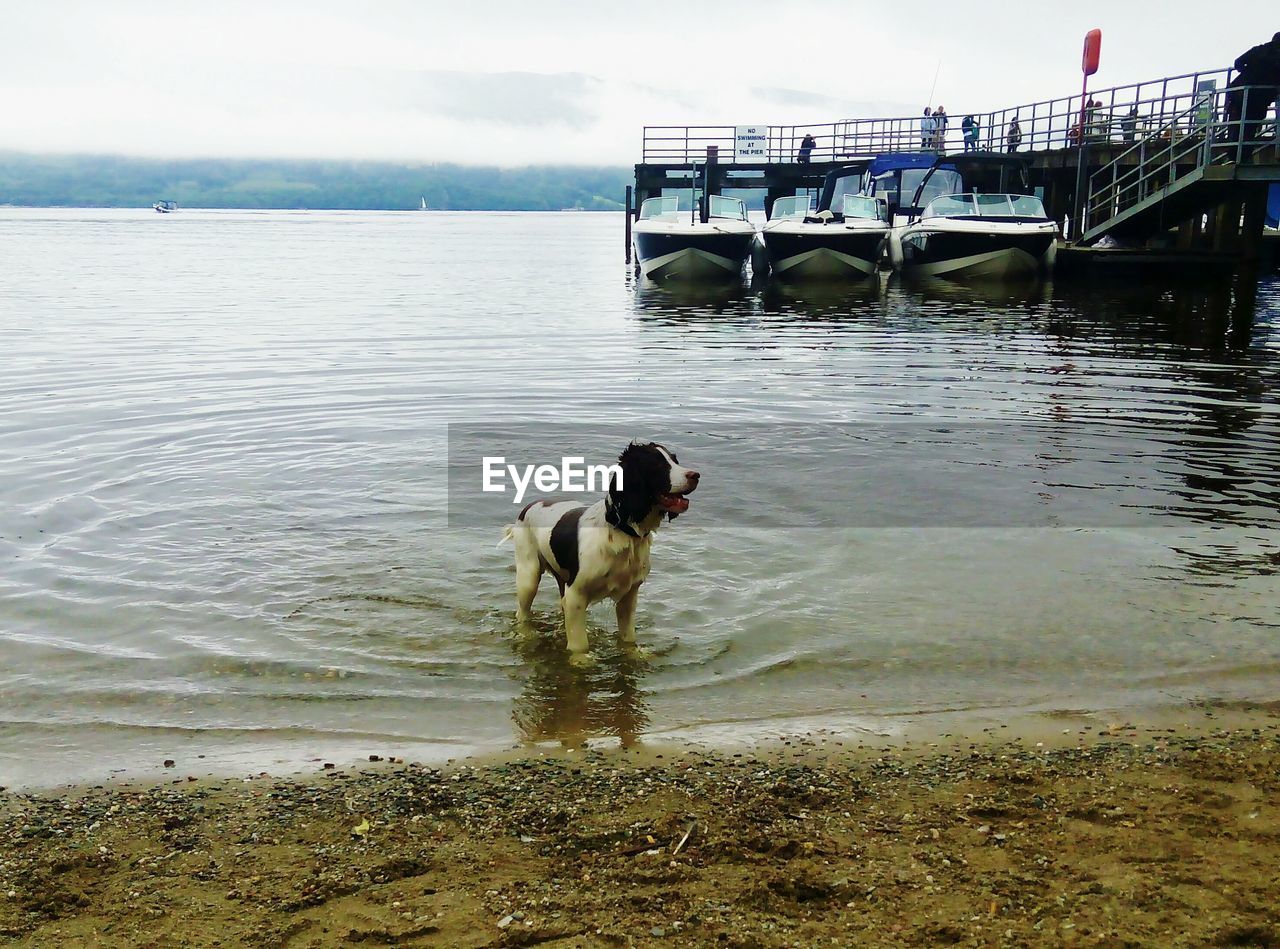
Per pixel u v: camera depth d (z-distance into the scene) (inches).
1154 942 92.9
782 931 96.2
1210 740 137.8
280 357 463.2
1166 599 185.8
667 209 954.1
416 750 139.1
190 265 1226.0
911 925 96.6
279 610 183.5
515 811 121.2
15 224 3366.1
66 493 248.5
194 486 255.8
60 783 130.4
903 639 171.8
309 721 147.1
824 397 365.4
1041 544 214.1
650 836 114.4
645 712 149.9
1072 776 127.7
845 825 116.6
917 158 938.7
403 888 105.2
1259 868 104.8
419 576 199.3
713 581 196.5
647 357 463.2
